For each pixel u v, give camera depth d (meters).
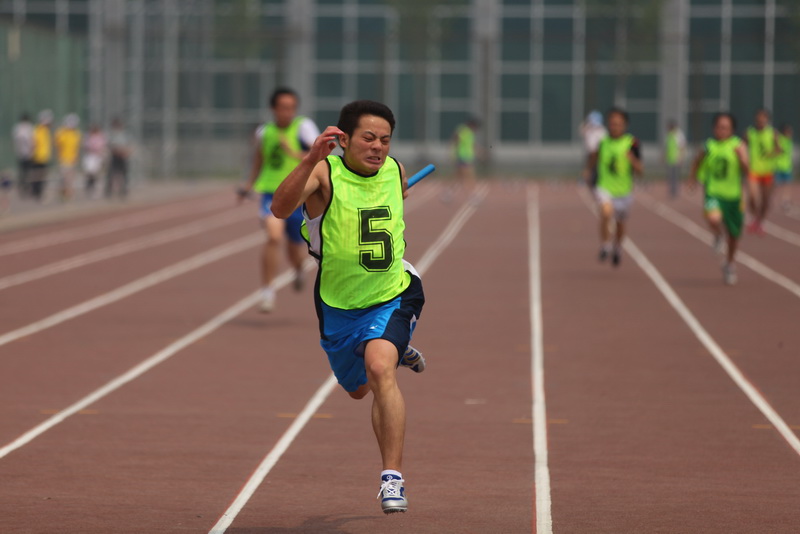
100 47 140.25
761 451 22.64
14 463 21.48
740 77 166.62
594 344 34.94
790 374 30.41
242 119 150.38
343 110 17.98
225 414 25.70
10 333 36.53
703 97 167.62
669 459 22.02
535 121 170.50
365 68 172.50
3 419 25.05
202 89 146.88
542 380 29.59
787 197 113.62
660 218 88.62
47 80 113.69
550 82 170.12
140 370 30.70
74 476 20.67
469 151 117.50
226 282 49.91
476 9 170.25
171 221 83.25
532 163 170.00
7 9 170.25
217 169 148.12
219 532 17.52
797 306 43.00
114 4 150.75
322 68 172.62
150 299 44.56
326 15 172.12
